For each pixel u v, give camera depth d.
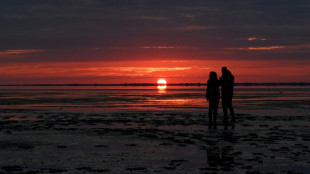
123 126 16.00
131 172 7.81
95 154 9.74
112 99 44.75
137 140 12.02
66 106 30.66
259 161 8.78
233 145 10.95
